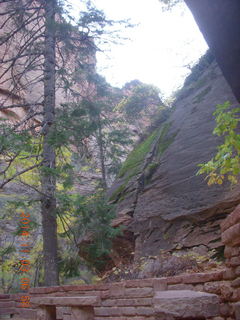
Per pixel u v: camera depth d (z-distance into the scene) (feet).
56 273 29.68
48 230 30.45
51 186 30.63
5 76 68.08
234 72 8.40
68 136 30.91
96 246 31.37
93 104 35.76
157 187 36.32
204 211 29.35
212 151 32.99
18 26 37.70
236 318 12.19
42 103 34.73
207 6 7.95
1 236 44.91
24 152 32.04
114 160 48.26
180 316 9.80
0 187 29.30
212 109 37.19
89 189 54.70
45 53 36.19
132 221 36.06
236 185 28.17
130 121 59.21
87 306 16.62
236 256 12.68
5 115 60.75
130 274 27.76
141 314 18.02
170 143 39.75
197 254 27.22
